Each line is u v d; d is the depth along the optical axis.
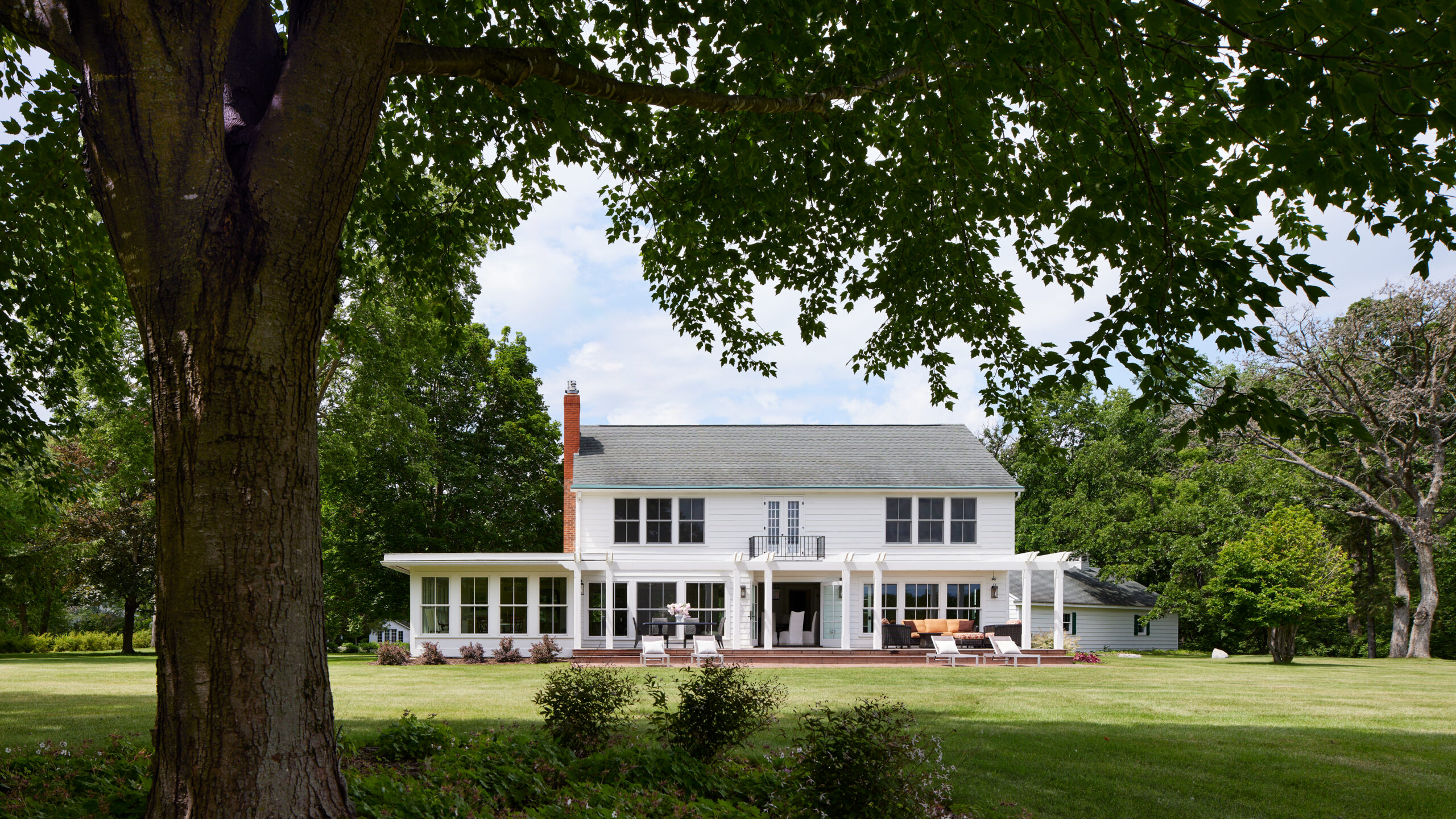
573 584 25.53
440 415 35.47
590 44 7.63
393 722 10.85
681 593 26.77
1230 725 11.76
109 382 11.49
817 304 10.78
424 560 24.80
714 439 30.92
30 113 7.89
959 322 10.24
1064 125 6.26
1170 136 5.91
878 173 8.60
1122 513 37.03
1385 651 38.38
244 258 4.12
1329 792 8.12
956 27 5.48
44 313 10.20
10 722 10.62
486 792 5.63
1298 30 4.17
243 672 3.96
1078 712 13.01
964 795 7.71
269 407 4.14
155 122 4.10
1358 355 29.48
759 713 7.74
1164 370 6.07
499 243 10.38
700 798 6.29
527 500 36.56
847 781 6.02
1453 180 5.03
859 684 16.91
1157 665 23.25
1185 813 7.41
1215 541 33.88
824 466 28.73
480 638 25.61
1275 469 33.22
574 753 7.54
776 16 6.12
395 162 9.14
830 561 25.98
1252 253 5.62
